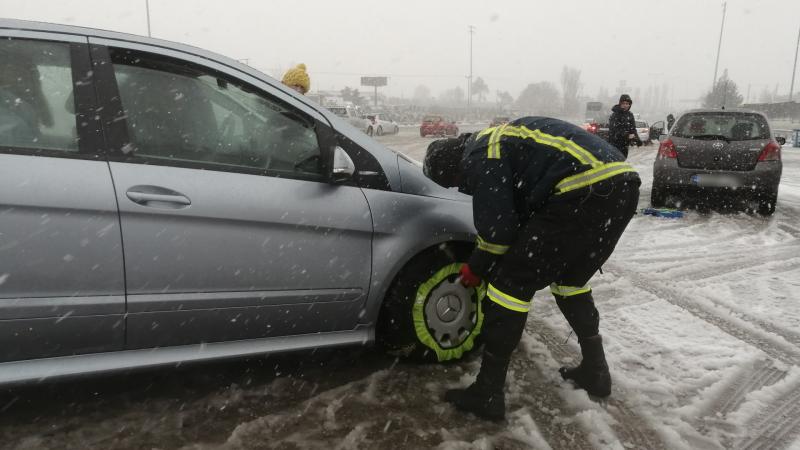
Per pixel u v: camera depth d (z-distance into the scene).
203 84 2.39
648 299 3.99
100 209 2.06
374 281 2.63
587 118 49.12
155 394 2.53
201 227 2.24
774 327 3.50
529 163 2.22
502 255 2.33
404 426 2.35
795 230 6.43
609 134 7.71
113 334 2.18
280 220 2.37
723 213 7.49
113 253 2.10
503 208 2.18
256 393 2.58
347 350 3.04
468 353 2.97
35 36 2.13
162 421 2.33
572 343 3.22
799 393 2.70
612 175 2.19
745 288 4.27
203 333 2.35
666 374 2.87
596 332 2.62
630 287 4.26
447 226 2.72
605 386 2.61
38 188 1.99
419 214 2.69
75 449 2.13
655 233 6.21
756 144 7.07
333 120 2.61
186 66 2.36
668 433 2.34
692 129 7.46
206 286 2.28
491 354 2.36
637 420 2.46
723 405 2.59
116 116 2.17
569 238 2.20
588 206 2.18
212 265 2.28
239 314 2.38
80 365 2.15
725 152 7.11
